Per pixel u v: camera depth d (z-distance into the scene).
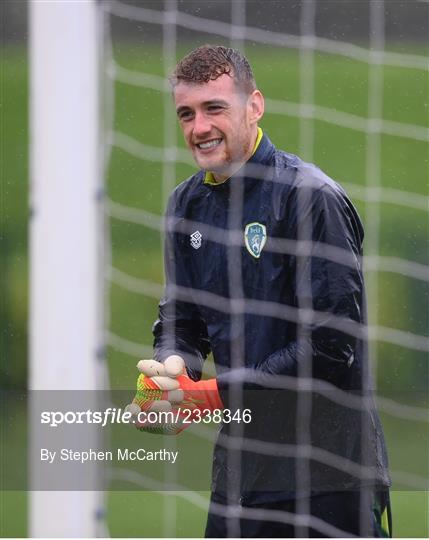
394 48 27.05
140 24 28.59
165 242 11.76
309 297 10.62
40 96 9.23
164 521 19.52
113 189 30.95
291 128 32.25
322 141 32.16
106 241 12.31
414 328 26.61
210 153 10.80
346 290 10.55
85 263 9.31
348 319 10.59
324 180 10.75
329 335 10.57
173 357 11.29
